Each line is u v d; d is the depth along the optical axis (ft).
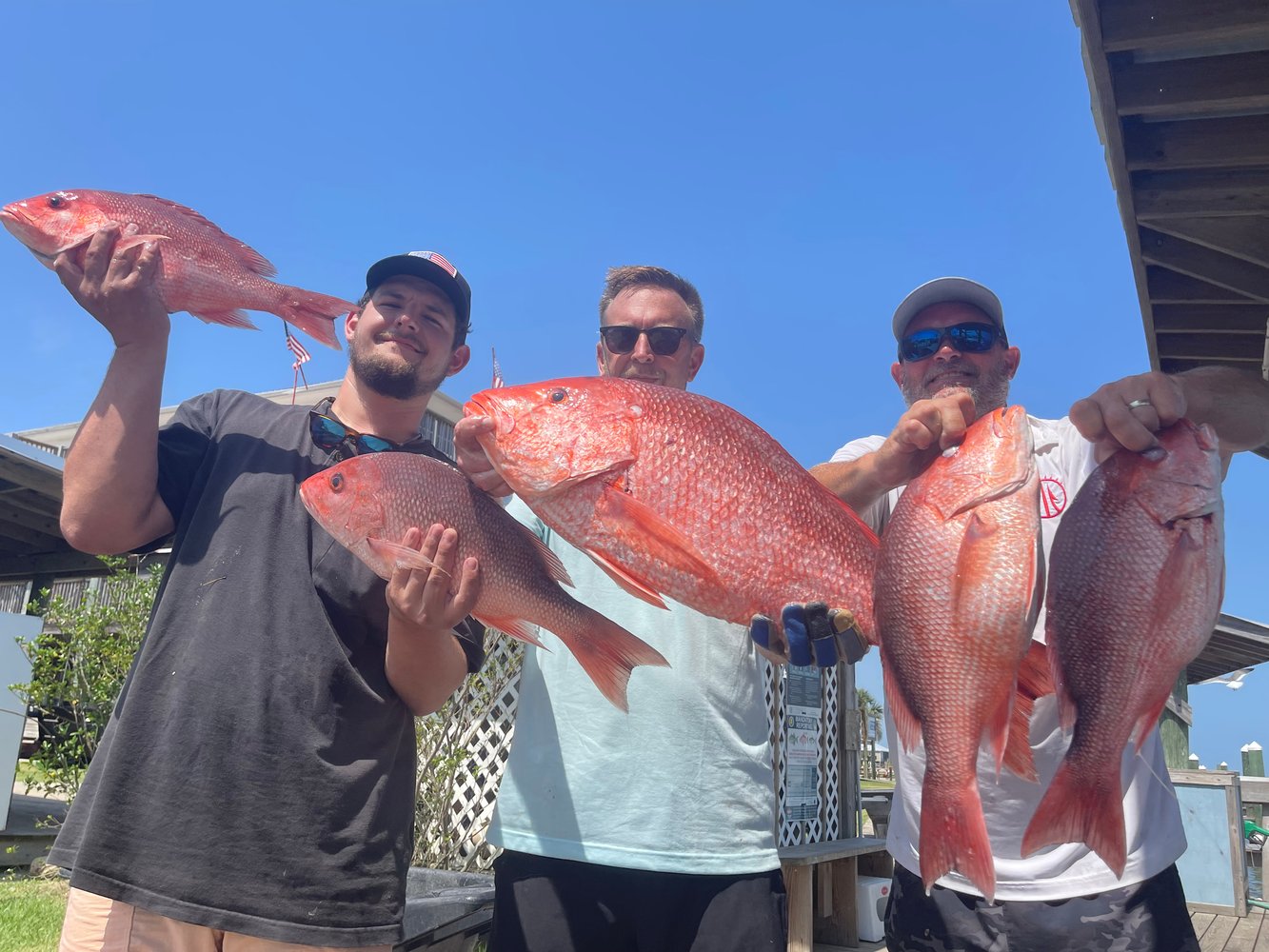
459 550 6.70
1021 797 7.37
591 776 8.19
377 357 9.00
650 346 9.57
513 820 8.36
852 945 21.34
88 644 24.16
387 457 6.91
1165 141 11.48
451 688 8.27
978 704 4.69
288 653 7.48
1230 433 5.84
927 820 4.67
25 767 41.16
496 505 6.92
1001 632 4.69
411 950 10.39
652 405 5.76
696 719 8.30
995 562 4.75
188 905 6.66
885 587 5.01
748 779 8.39
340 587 7.83
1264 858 27.55
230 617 7.54
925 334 8.95
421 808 18.38
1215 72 10.50
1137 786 7.30
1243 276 12.76
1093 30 9.98
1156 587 5.00
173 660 7.48
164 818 6.89
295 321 8.45
